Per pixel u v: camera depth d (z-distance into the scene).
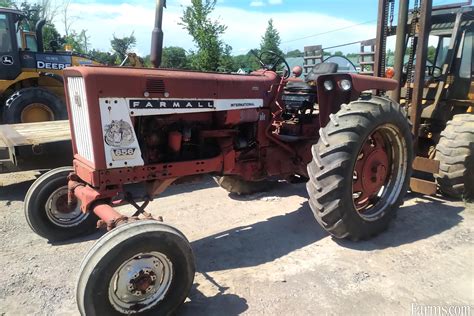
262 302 2.73
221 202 4.73
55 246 3.71
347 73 3.91
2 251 3.58
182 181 3.53
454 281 2.95
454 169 4.41
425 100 5.44
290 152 4.13
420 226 3.91
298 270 3.13
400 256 3.32
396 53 4.93
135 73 2.94
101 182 2.89
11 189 5.45
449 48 5.14
